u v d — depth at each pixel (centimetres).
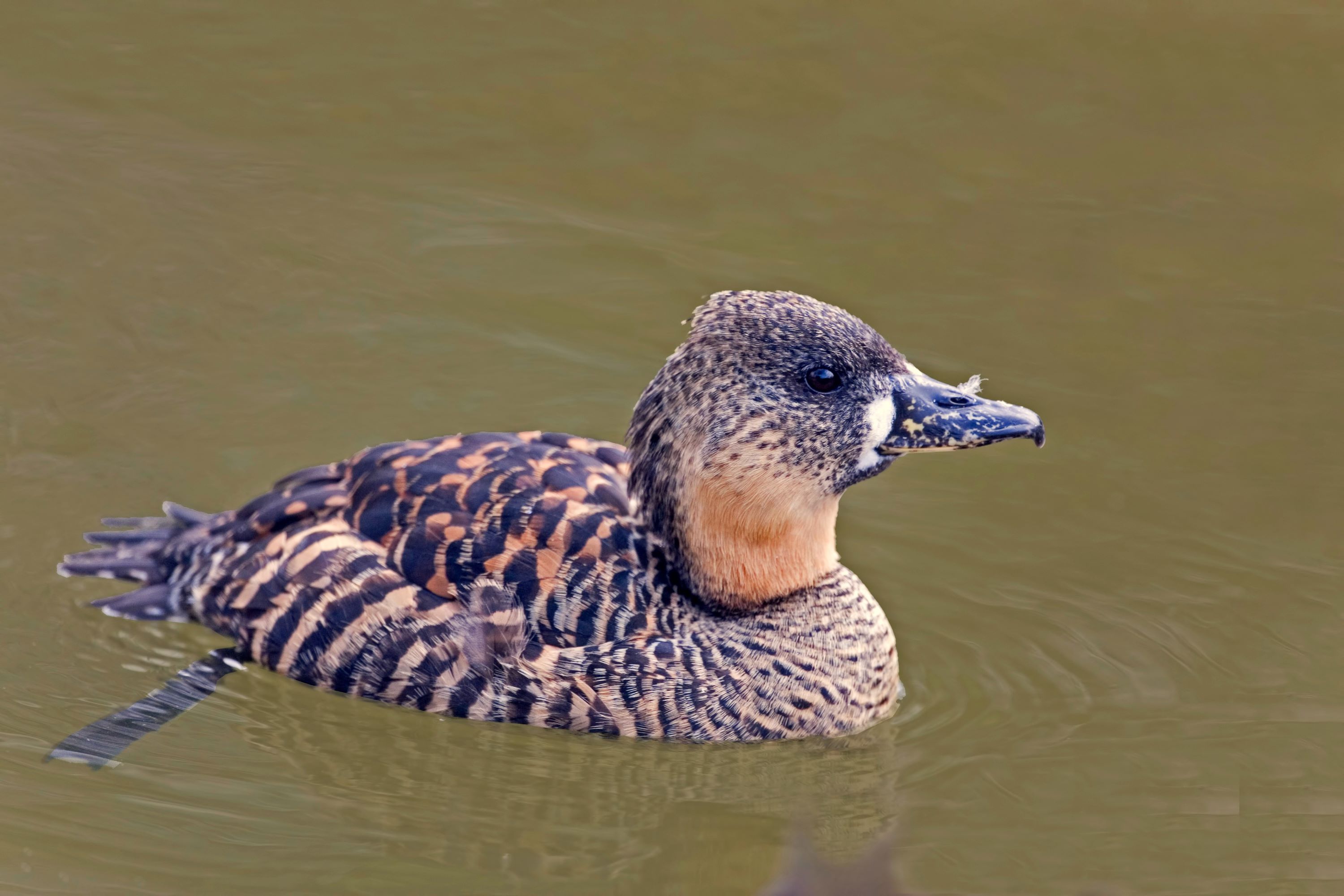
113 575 1177
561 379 1443
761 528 1075
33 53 1841
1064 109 1780
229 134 1734
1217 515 1307
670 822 999
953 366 1436
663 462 1069
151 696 1098
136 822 976
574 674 1044
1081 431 1395
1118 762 1057
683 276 1555
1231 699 1121
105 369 1420
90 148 1689
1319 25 1919
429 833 981
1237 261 1580
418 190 1669
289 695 1089
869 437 1055
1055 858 959
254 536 1126
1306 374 1454
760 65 1861
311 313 1508
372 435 1367
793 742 1076
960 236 1616
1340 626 1191
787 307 1058
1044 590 1244
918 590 1246
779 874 891
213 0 1933
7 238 1548
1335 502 1316
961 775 1047
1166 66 1848
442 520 1070
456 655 1045
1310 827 986
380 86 1825
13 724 1067
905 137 1750
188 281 1530
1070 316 1512
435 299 1534
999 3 1930
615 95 1811
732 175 1702
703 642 1070
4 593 1191
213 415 1381
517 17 1938
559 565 1060
